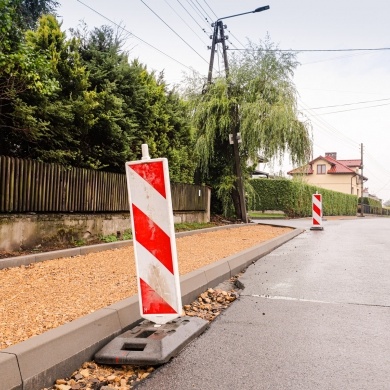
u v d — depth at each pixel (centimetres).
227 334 407
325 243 1261
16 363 270
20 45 702
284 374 314
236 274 750
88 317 364
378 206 8075
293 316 470
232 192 2031
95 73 1002
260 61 1939
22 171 768
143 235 385
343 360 342
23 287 511
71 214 899
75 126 930
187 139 1584
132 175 388
